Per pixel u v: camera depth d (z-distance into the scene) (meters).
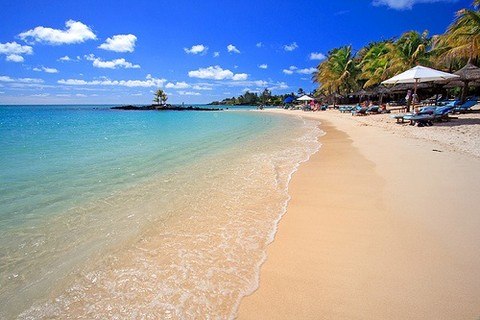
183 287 3.01
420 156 8.05
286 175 7.13
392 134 12.98
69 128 23.22
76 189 6.34
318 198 5.38
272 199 5.50
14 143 13.66
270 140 14.07
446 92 32.09
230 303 2.74
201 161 9.20
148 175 7.50
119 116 49.25
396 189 5.51
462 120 15.15
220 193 5.96
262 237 4.02
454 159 7.50
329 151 10.10
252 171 7.71
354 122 21.09
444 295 2.66
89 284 3.12
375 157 8.41
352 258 3.35
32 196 5.89
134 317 2.62
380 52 38.62
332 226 4.20
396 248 3.49
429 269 3.05
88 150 11.42
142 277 3.20
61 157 9.96
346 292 2.79
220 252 3.67
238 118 37.88
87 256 3.66
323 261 3.34
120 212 5.05
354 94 37.25
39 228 4.45
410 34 27.31
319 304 2.66
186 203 5.43
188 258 3.55
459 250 3.36
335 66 45.19
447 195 5.05
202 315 2.61
